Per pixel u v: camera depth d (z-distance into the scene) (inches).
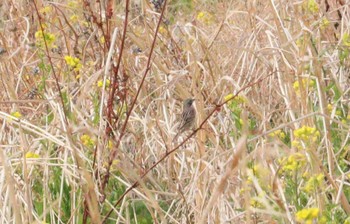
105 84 364.5
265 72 440.1
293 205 303.6
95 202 265.3
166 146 360.8
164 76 465.7
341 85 420.8
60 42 509.4
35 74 443.2
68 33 509.4
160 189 349.1
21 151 341.1
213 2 615.5
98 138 338.3
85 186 324.8
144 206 357.7
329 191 313.7
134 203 355.9
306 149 296.2
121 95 380.5
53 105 388.5
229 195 338.0
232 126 377.7
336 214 293.0
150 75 458.9
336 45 443.2
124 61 404.8
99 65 423.2
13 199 265.1
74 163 334.6
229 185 331.9
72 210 326.6
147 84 440.1
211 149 365.4
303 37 423.5
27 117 422.0
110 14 387.2
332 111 367.6
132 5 500.4
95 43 449.4
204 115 375.6
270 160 308.7
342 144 354.0
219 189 243.3
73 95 411.5
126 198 343.9
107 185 349.1
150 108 419.5
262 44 486.9
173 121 400.8
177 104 428.1
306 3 451.5
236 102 368.2
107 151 349.4
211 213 319.6
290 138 384.8
